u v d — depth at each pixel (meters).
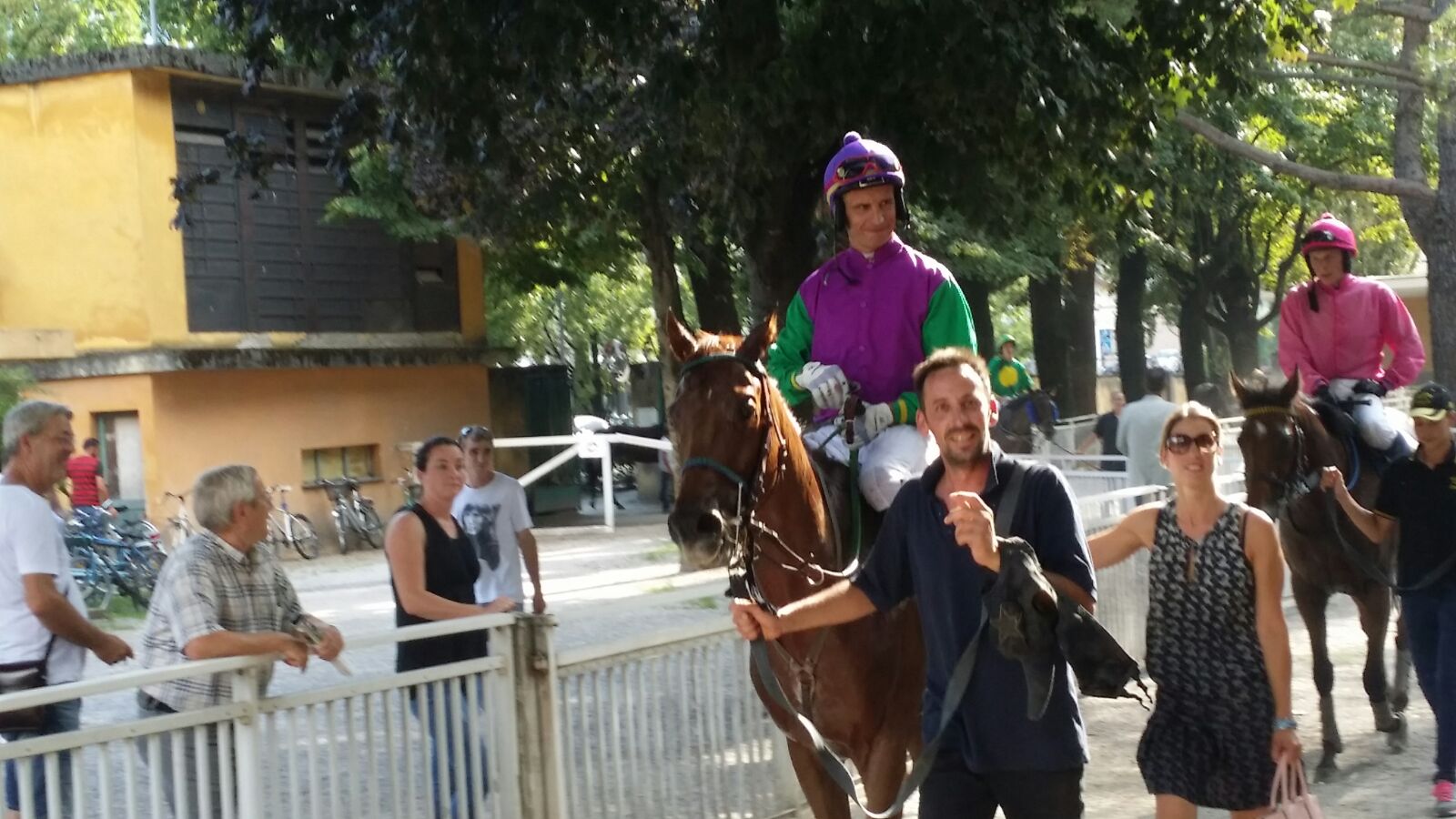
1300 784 4.42
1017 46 10.06
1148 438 12.65
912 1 9.86
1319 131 24.53
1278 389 7.53
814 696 4.70
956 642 3.89
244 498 4.78
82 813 4.09
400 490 22.03
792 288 11.80
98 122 19.17
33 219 19.62
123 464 19.69
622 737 5.88
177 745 4.34
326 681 9.70
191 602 4.60
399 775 5.05
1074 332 28.42
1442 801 6.49
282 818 4.66
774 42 10.30
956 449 3.87
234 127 20.20
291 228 20.89
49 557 4.88
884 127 11.00
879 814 4.43
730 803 6.38
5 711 3.91
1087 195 13.22
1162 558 4.61
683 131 11.04
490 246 17.44
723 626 6.38
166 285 19.38
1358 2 17.81
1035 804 3.83
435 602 5.81
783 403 4.68
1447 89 16.86
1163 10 11.34
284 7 10.42
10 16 28.66
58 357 17.19
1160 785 4.58
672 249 15.57
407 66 10.07
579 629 10.30
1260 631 4.48
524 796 5.45
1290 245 36.12
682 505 4.36
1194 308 31.50
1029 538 3.85
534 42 9.71
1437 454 6.54
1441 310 17.94
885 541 4.09
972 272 21.80
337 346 20.91
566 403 25.44
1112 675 3.67
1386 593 7.68
